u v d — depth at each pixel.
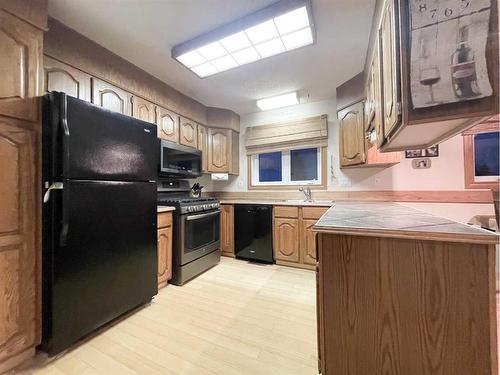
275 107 3.75
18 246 1.38
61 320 1.47
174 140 3.02
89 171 1.61
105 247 1.74
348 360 1.07
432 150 2.78
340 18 1.79
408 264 0.99
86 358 1.46
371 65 2.06
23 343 1.39
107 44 2.12
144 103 2.58
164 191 3.19
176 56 2.20
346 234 1.06
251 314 1.97
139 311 2.01
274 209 3.25
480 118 0.98
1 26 1.33
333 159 3.38
